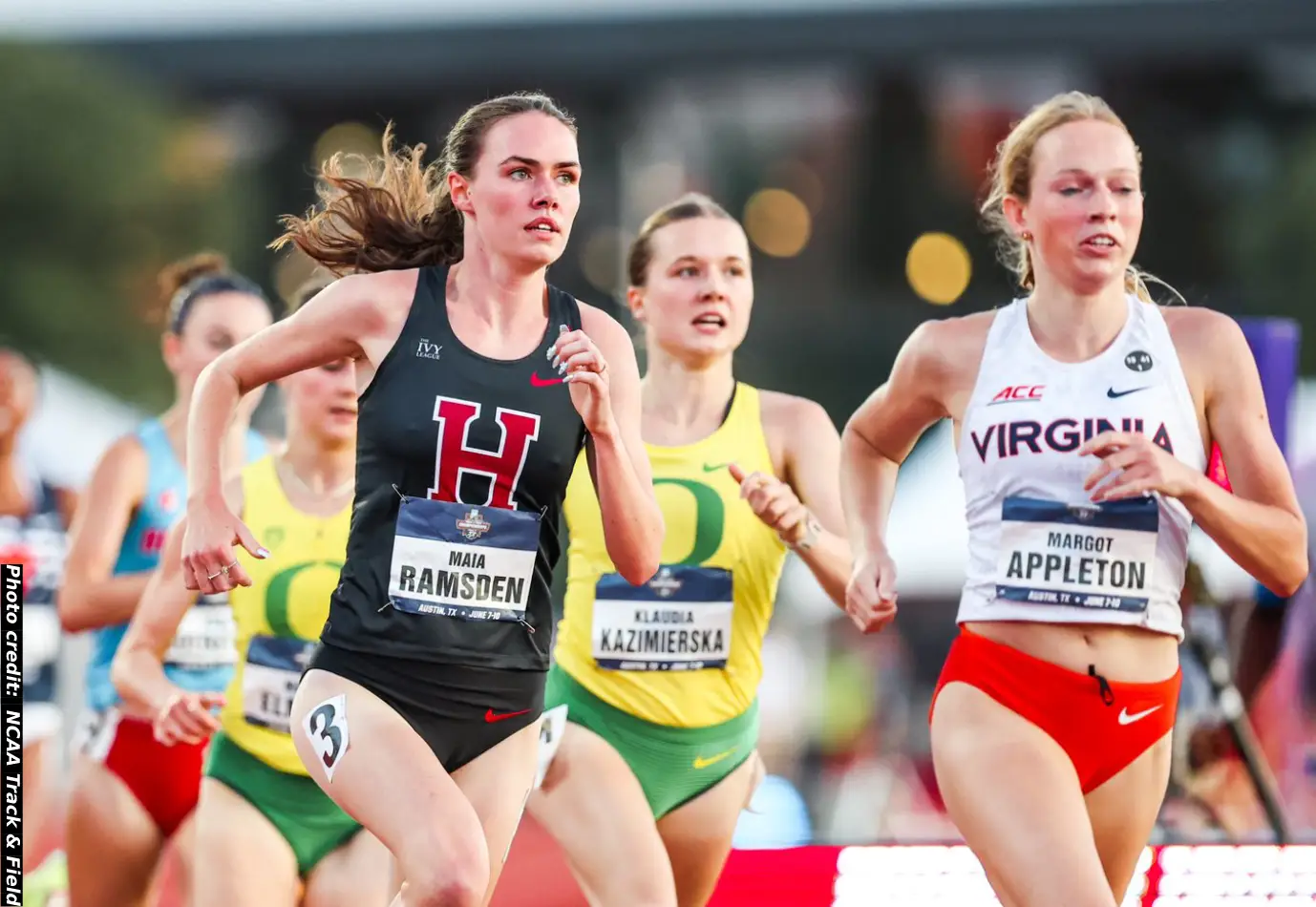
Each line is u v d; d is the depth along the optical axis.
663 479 16.59
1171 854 16.67
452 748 12.62
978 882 17.34
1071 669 13.29
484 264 12.73
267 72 80.38
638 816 15.54
